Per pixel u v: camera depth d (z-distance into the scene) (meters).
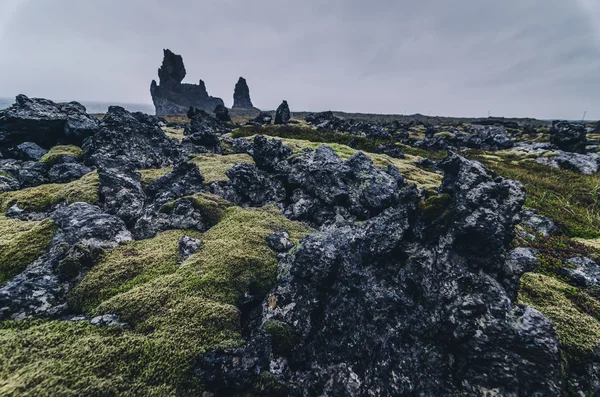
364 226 9.53
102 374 5.95
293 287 8.63
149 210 13.54
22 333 6.71
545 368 5.66
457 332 6.41
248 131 44.53
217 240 11.70
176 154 24.61
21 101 25.19
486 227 6.93
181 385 6.13
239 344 7.10
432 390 6.21
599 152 46.38
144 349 6.63
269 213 15.26
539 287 10.12
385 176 16.73
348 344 7.30
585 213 20.83
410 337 7.02
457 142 57.28
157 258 10.45
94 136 21.78
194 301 8.24
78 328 7.10
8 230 11.70
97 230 10.91
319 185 16.44
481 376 6.02
